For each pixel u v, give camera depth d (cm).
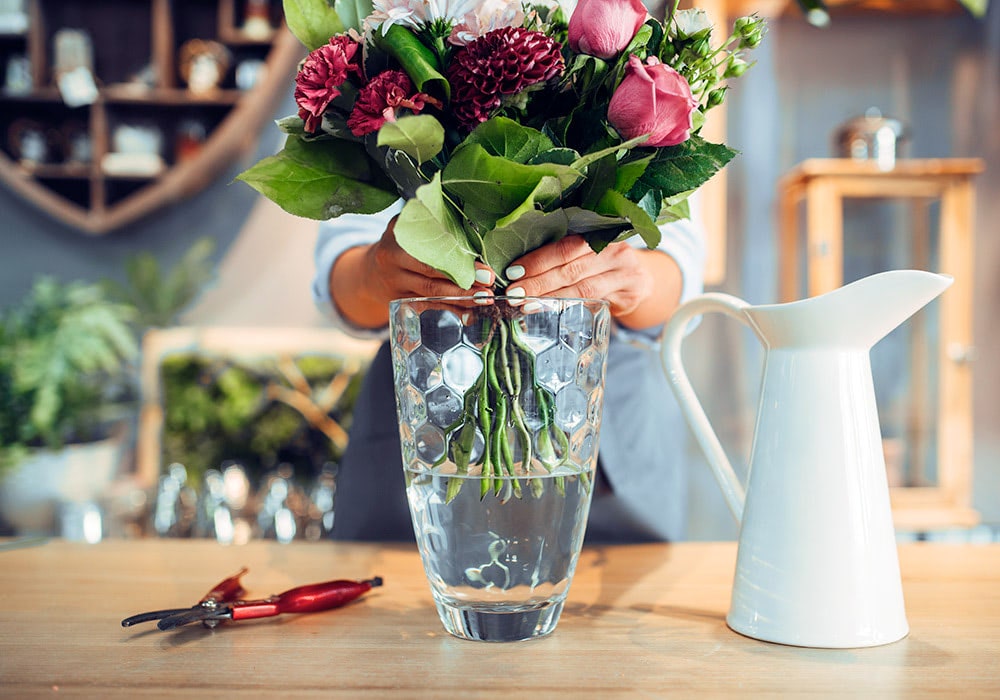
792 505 87
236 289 386
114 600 101
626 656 85
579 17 81
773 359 88
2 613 97
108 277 384
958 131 379
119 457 335
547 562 87
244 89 366
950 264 304
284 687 79
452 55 82
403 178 83
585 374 86
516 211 77
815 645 86
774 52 378
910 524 303
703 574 109
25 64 370
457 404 84
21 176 369
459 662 84
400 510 148
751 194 380
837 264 306
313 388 317
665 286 134
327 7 88
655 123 79
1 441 302
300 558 117
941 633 89
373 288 104
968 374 306
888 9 367
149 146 368
